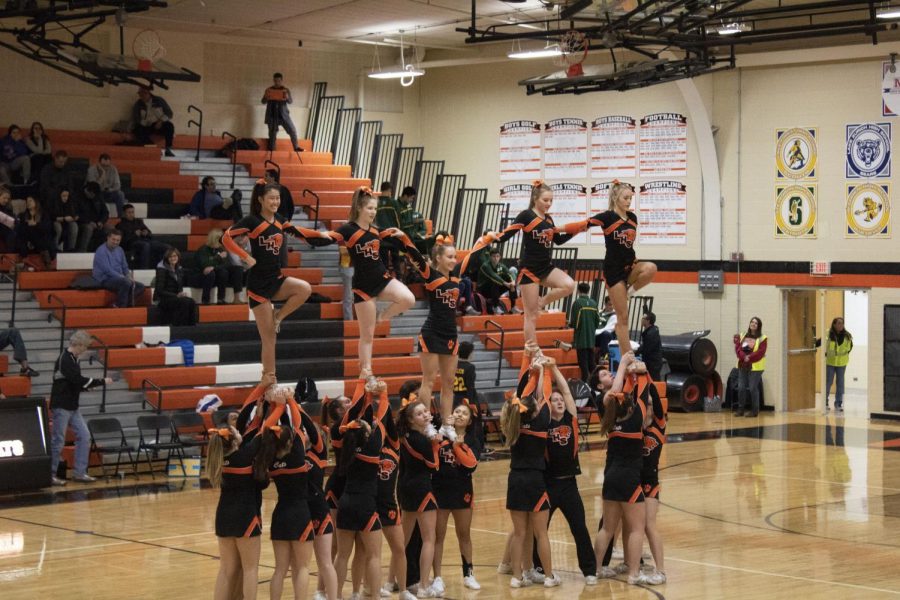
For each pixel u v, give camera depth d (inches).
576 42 761.6
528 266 475.2
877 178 1047.6
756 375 1080.8
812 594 466.9
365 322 445.1
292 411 407.5
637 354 1029.8
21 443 694.5
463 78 1286.9
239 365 868.6
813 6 718.5
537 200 473.1
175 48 1152.2
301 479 404.8
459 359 661.3
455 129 1295.5
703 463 816.9
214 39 1175.0
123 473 766.5
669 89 1157.1
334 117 1251.8
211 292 922.7
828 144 1074.1
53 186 933.2
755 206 1116.5
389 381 915.4
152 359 843.4
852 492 707.4
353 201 445.7
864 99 1052.5
